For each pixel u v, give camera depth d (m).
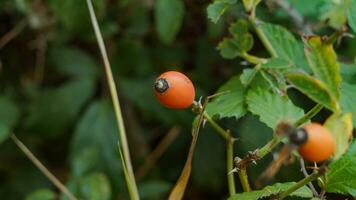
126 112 0.78
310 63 0.36
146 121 0.83
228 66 0.75
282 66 0.45
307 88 0.36
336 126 0.35
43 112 0.76
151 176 0.79
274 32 0.49
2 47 0.82
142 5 0.74
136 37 0.77
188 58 0.79
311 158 0.33
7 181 0.81
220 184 0.78
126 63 0.76
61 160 0.85
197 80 0.75
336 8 0.37
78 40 0.79
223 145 0.78
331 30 0.59
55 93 0.76
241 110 0.46
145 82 0.76
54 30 0.79
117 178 0.73
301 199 0.46
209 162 0.77
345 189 0.40
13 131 0.81
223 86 0.48
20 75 0.83
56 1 0.69
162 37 0.66
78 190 0.63
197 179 0.77
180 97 0.40
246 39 0.48
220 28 0.66
